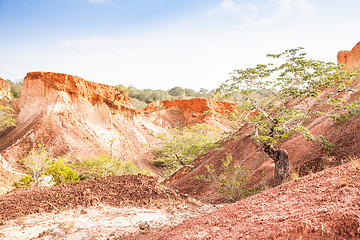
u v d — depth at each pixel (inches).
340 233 106.2
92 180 444.5
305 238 109.4
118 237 245.3
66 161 1237.1
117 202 374.3
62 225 282.4
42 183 704.4
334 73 376.5
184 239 157.9
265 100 442.3
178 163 1125.7
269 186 379.2
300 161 392.5
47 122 1491.1
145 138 1939.0
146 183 437.1
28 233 263.0
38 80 1658.5
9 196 387.5
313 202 145.3
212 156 818.8
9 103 1704.0
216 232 152.4
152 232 245.9
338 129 404.5
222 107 2449.6
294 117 354.0
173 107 2556.6
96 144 1539.1
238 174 406.3
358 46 913.5
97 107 1802.4
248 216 162.2
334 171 185.6
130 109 2049.7
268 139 353.1
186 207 359.3
